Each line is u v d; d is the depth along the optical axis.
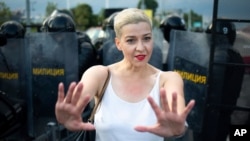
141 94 1.50
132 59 1.48
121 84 1.53
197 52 2.98
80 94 1.29
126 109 1.48
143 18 1.46
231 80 2.78
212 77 2.78
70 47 3.29
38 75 3.37
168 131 1.28
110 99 1.50
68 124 1.32
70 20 3.38
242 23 2.71
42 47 3.32
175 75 1.57
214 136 2.86
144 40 1.47
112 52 3.24
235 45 2.74
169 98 1.43
